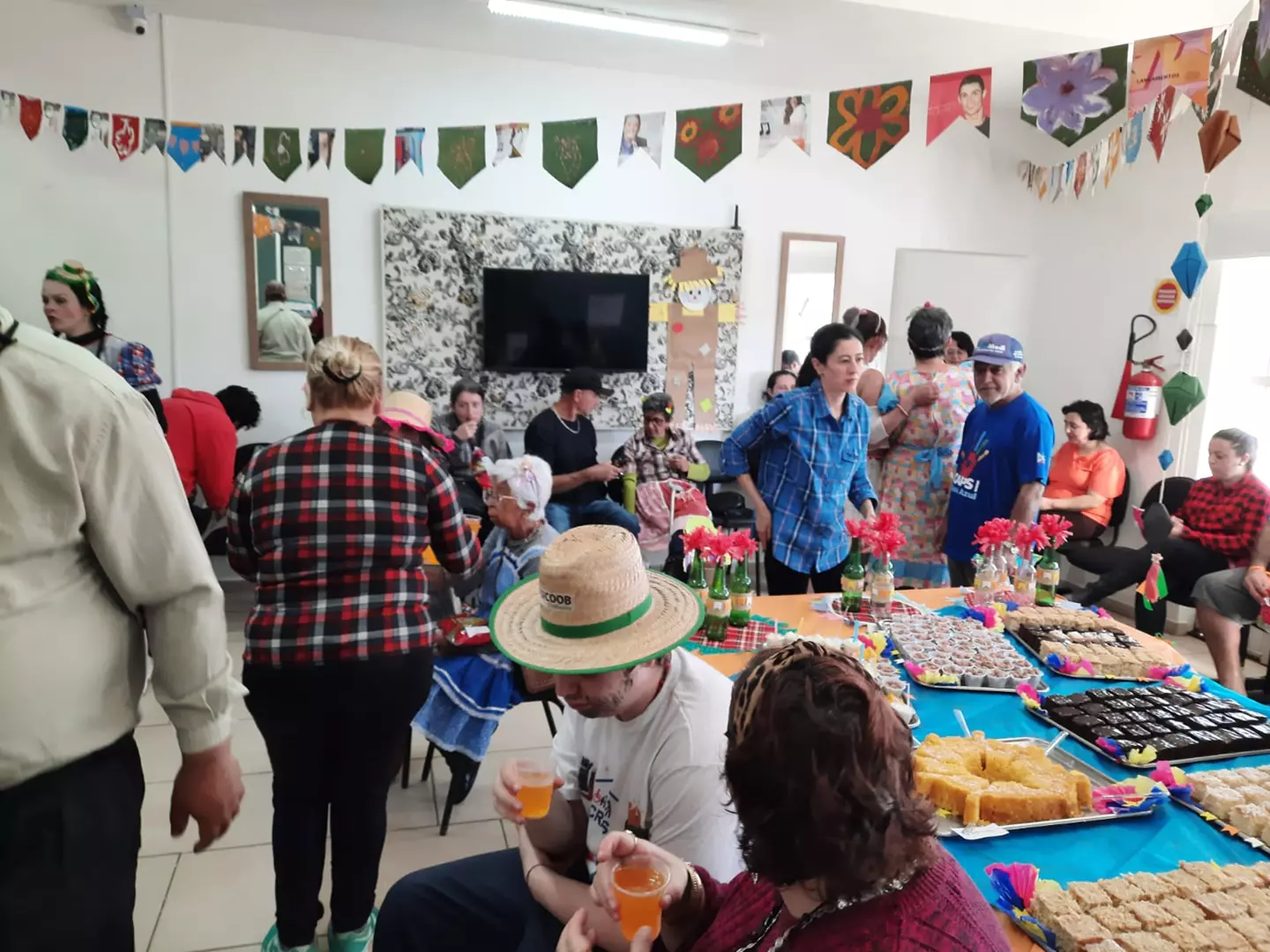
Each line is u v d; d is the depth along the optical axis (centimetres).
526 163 471
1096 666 188
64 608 108
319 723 166
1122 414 462
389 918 136
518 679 233
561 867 136
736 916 93
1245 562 330
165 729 287
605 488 443
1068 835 127
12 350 102
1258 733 155
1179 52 182
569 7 374
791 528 272
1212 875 114
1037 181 516
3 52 391
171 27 410
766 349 526
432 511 177
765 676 76
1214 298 419
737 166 502
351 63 436
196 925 196
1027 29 374
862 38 396
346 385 167
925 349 311
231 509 170
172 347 436
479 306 475
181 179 424
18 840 106
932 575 316
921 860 74
